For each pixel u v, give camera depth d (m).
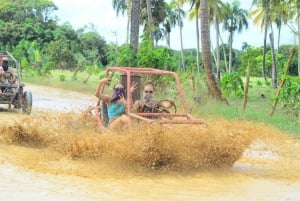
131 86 10.12
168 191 7.15
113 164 8.48
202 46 21.42
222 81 21.11
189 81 22.67
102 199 6.58
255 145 11.16
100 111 10.03
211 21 54.97
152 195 6.89
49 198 6.52
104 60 78.25
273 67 44.12
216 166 8.64
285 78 16.86
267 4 44.22
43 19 90.44
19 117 14.63
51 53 68.56
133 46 21.66
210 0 48.31
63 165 8.38
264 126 13.16
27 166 8.24
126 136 8.30
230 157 8.62
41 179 7.47
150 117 9.27
